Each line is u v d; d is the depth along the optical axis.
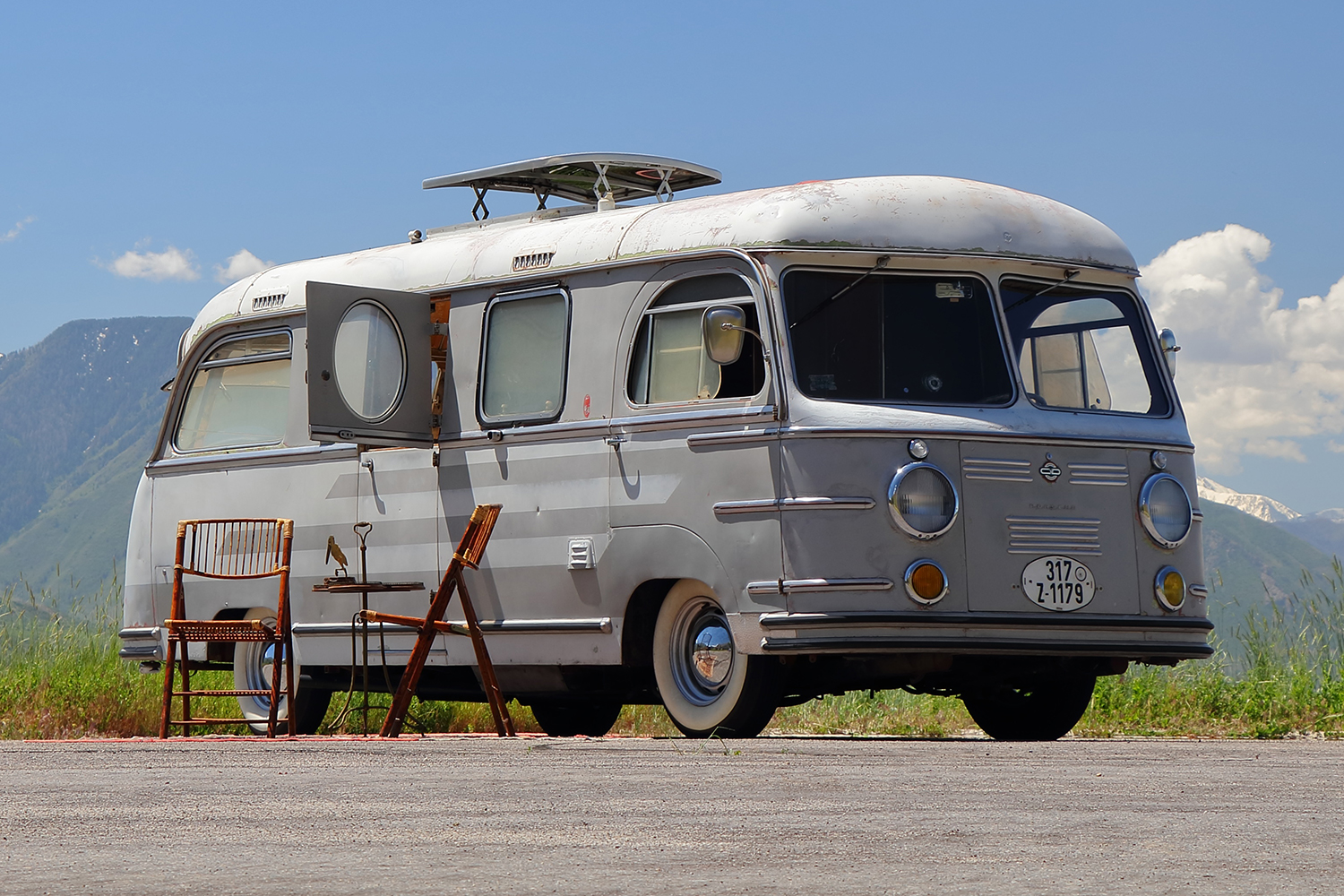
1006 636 9.38
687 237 10.02
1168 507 9.95
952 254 9.79
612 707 13.52
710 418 9.66
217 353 13.03
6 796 5.03
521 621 10.56
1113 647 9.64
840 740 9.02
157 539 13.14
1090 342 10.26
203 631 10.25
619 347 10.28
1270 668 12.42
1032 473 9.58
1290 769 6.32
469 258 11.32
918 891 2.91
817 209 9.66
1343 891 2.92
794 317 9.52
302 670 12.34
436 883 3.03
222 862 3.37
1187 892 2.89
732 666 9.57
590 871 3.20
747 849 3.57
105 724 13.25
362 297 11.01
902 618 9.16
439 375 11.29
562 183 12.72
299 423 12.23
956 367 9.73
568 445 10.41
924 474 9.29
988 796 4.94
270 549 12.26
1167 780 5.61
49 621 14.93
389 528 11.44
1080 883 3.01
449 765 6.50
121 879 3.10
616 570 10.06
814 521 9.20
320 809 4.53
